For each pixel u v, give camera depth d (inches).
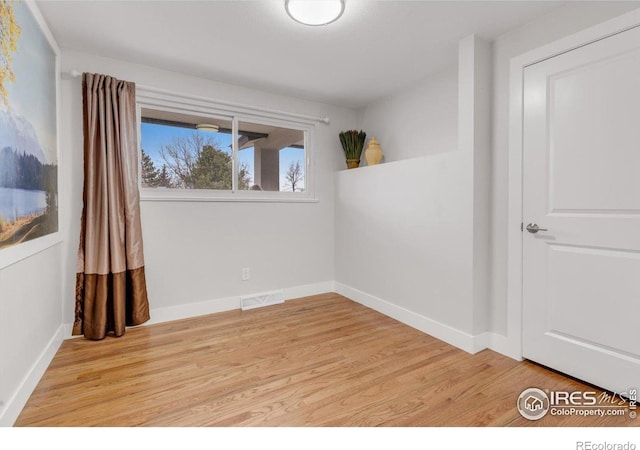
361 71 107.4
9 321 56.1
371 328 103.0
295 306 125.4
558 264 73.5
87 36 85.0
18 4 60.4
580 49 68.3
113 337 94.5
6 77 54.8
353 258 133.4
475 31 82.2
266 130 129.5
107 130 92.4
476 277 85.4
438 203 94.4
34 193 67.6
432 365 78.8
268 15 76.0
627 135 62.1
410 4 71.2
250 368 77.3
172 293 109.7
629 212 62.4
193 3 71.4
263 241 127.9
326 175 143.2
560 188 72.6
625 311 63.3
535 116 76.6
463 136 86.4
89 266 91.2
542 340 76.9
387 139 132.3
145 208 104.7
